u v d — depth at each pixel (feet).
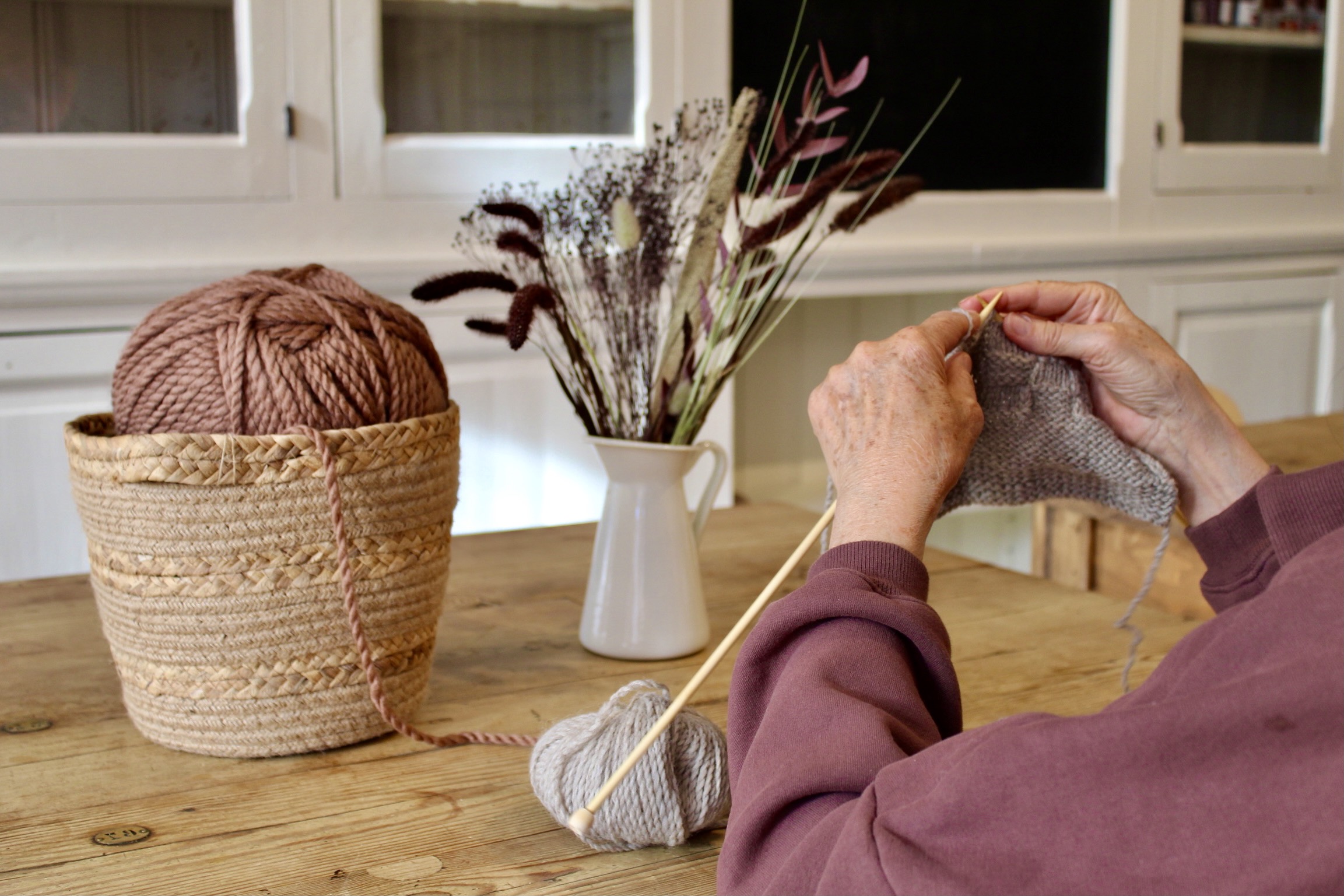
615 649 3.37
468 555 4.49
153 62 6.04
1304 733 1.50
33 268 5.74
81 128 5.96
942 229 8.00
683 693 2.26
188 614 2.65
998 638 3.51
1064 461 2.94
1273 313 9.36
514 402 6.86
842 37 7.54
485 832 2.39
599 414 3.38
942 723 2.15
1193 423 2.92
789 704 1.97
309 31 6.28
